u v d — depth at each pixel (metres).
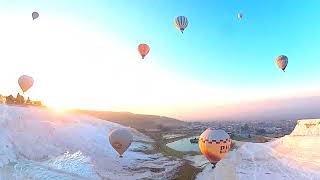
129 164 39.50
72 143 40.69
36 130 39.44
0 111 41.88
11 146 30.52
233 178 31.19
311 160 36.41
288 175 31.12
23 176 21.56
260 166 35.75
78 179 23.56
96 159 37.72
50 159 30.62
